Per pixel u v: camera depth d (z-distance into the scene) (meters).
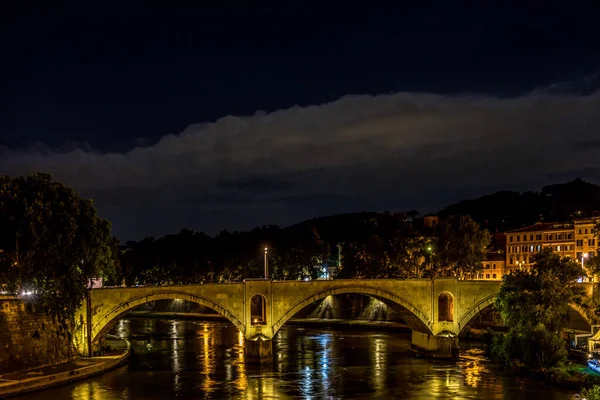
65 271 118.00
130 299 128.75
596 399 75.81
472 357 140.75
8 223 114.06
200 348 155.88
